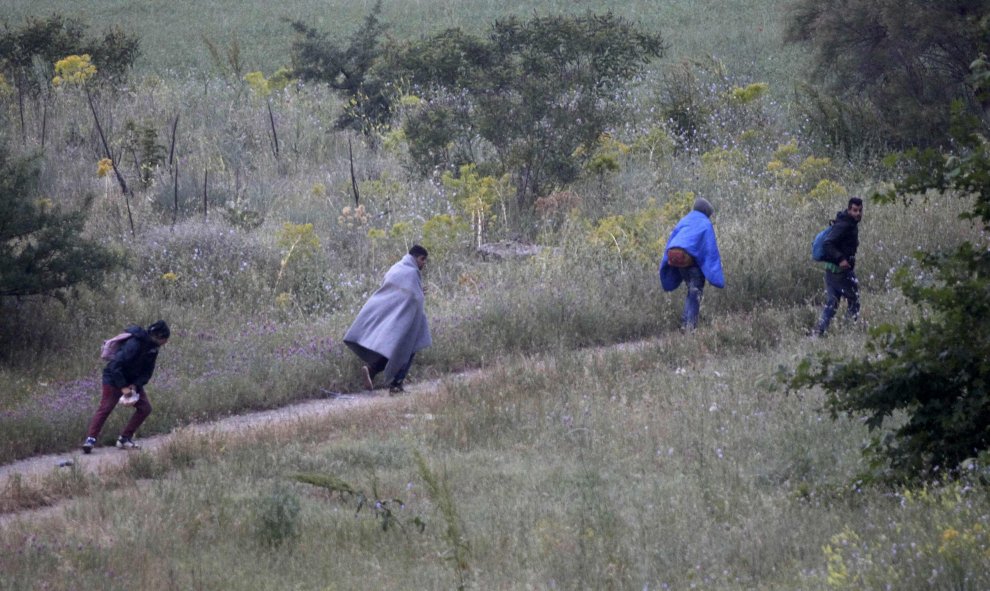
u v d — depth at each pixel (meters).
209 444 39.41
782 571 23.30
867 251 64.31
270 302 63.25
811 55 126.31
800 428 35.44
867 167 91.62
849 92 107.75
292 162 95.81
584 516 27.83
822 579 21.75
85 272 55.50
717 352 50.41
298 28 110.12
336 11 185.88
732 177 85.06
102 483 35.59
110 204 78.25
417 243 70.50
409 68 85.81
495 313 57.19
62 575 26.17
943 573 20.09
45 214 55.16
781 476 31.09
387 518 29.27
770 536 25.09
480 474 34.16
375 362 49.62
